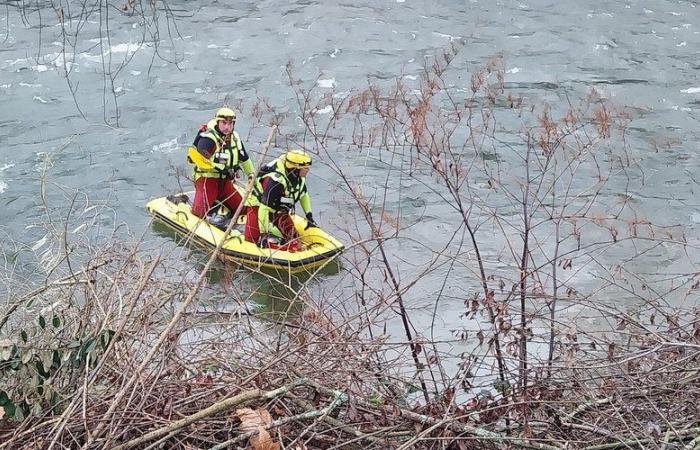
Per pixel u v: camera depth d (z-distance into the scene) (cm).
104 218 995
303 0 1817
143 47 1548
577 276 819
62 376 374
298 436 351
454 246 908
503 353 434
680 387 400
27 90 1380
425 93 846
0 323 379
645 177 1088
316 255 835
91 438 327
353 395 363
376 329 665
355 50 1571
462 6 1781
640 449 371
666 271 837
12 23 1606
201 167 921
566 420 389
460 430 370
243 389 364
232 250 837
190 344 410
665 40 1609
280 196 855
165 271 502
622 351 438
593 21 1692
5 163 1148
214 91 1398
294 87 1409
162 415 356
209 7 1758
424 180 1062
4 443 339
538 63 1504
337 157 1122
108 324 377
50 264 441
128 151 1199
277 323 442
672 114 1302
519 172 1091
